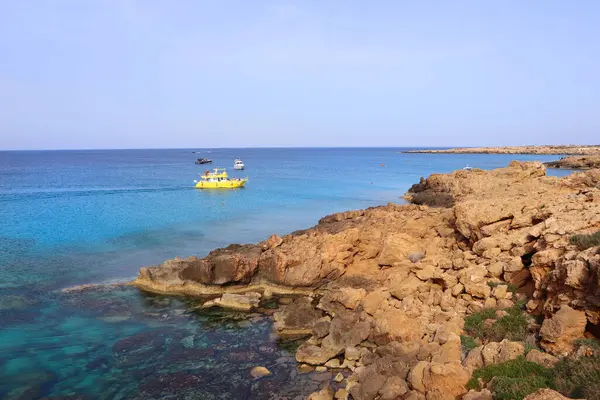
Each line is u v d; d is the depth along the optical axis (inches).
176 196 2768.2
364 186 3435.0
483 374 491.5
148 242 1491.1
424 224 1181.7
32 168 6063.0
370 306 778.2
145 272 1037.8
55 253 1333.7
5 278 1087.0
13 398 578.9
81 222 1851.6
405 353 599.5
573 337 506.6
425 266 874.8
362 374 592.7
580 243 610.2
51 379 627.5
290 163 7475.4
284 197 2719.0
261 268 1027.9
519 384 436.8
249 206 2335.1
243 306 909.2
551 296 584.7
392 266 1015.6
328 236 1061.8
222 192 2989.7
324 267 1002.7
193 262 1011.3
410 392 499.5
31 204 2395.4
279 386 609.6
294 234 1277.1
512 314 643.5
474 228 944.3
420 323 682.8
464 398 439.2
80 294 982.4
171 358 690.8
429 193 2282.2
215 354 705.0
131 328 805.9
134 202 2490.2
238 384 616.1
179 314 876.0
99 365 668.1
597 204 812.6
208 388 606.5
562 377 444.8
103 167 6323.8
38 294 978.7
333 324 730.2
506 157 7618.1
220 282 992.9
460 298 748.0
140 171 5413.4
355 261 1067.9
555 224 716.0
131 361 680.4
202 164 6929.1
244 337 770.8
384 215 1406.3
